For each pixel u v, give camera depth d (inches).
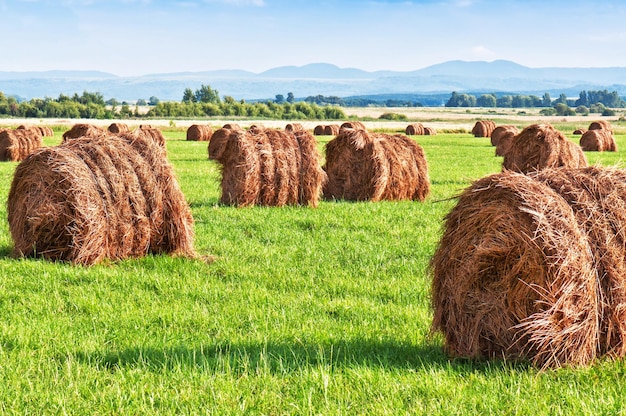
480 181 290.7
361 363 278.7
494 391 244.5
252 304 372.5
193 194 866.8
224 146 762.2
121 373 263.3
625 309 269.3
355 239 557.6
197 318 344.8
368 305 371.9
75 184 469.7
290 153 756.6
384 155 831.1
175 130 3083.2
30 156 489.7
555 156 995.3
